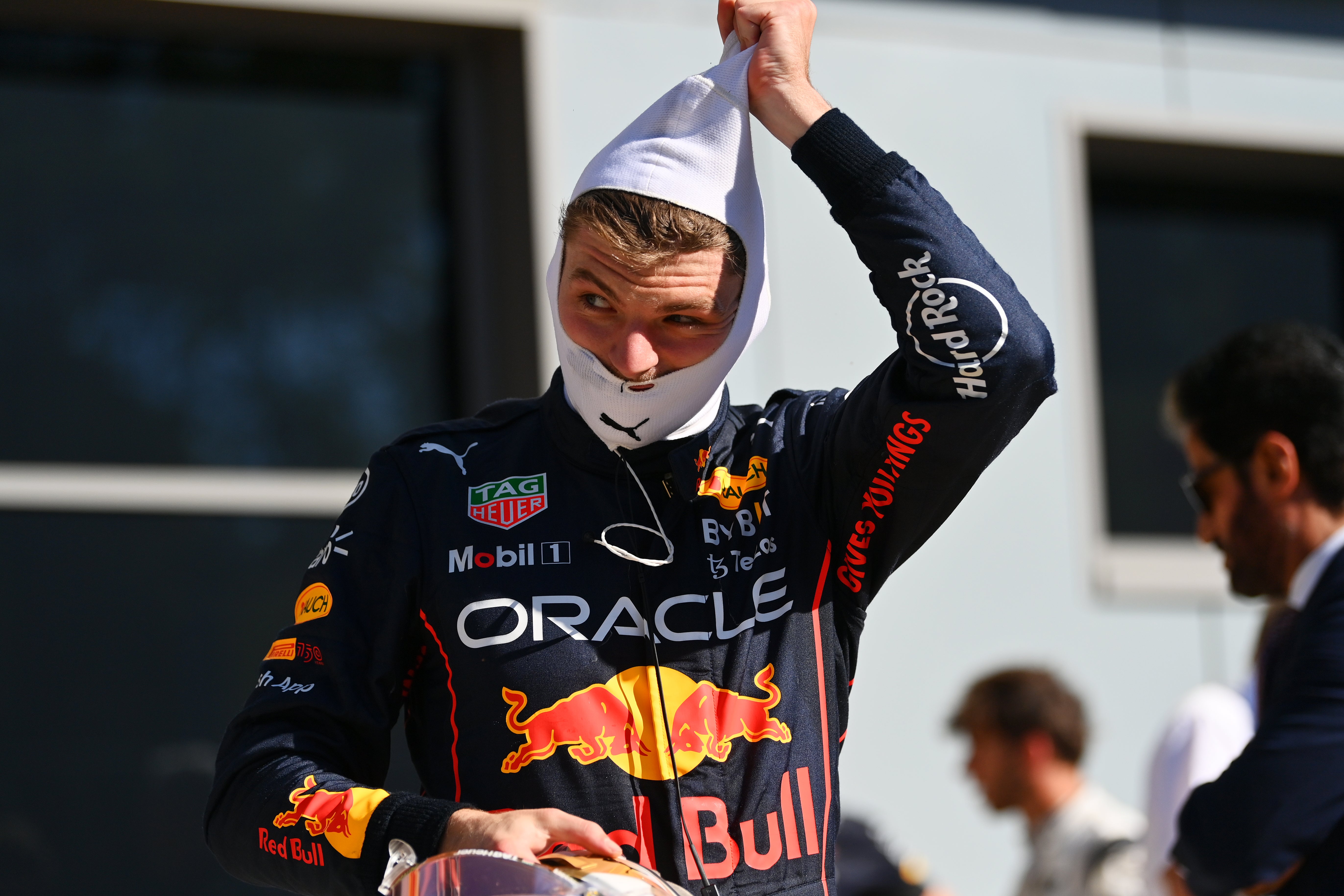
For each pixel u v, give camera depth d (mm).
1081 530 15328
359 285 14250
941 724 14500
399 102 14578
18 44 13422
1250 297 17453
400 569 5254
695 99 5477
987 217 15500
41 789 12406
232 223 13938
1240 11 16828
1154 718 15320
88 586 12852
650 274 5090
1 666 12477
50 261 13336
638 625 5172
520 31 14094
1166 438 16766
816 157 5395
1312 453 7836
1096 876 12047
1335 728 6953
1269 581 8078
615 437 5352
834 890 5246
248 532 13469
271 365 13875
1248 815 6996
